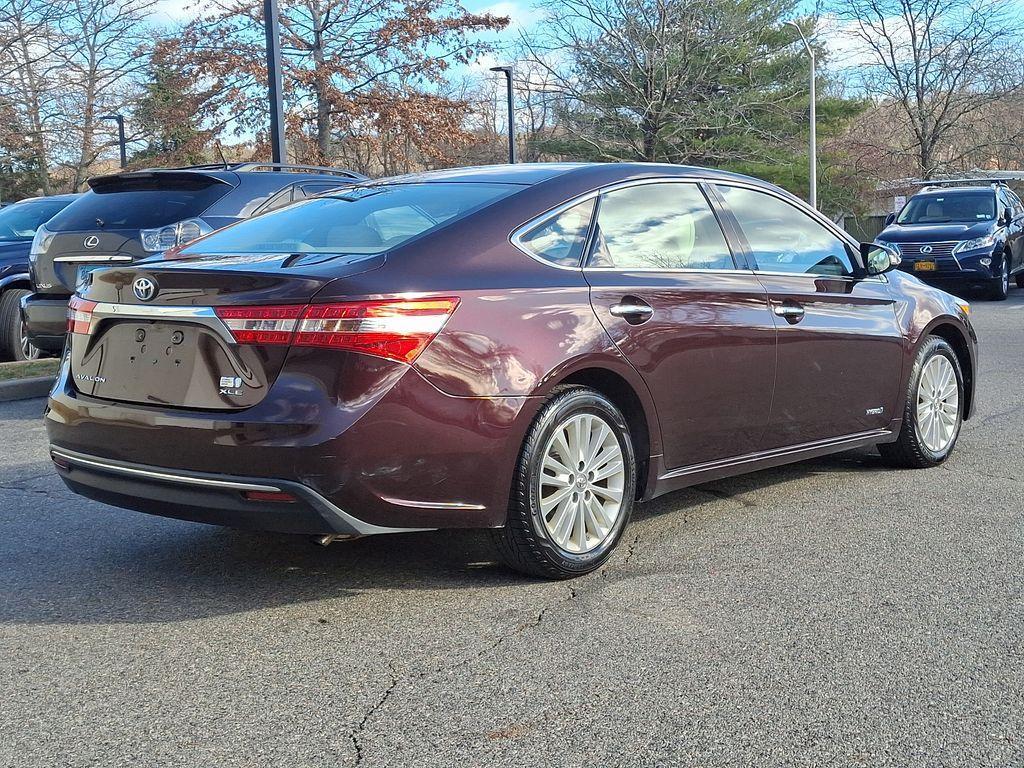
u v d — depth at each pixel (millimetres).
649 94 32375
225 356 3633
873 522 4895
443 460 3664
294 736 2842
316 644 3482
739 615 3707
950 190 19094
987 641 3463
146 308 3814
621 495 4238
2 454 6531
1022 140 44188
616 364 4148
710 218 4863
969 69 38750
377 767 2674
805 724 2887
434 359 3637
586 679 3184
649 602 3846
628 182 4555
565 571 4055
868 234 45688
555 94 33469
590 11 31984
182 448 3643
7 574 4215
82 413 3965
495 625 3631
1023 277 20609
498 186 4332
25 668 3301
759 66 34531
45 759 2723
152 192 8055
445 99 28297
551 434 3938
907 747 2764
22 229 10938
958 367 6145
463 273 3826
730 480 5766
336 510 3535
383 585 4055
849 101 37156
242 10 26547
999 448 6469
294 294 3537
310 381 3516
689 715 2943
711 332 4543
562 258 4168
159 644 3492
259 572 4227
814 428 5199
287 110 26734
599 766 2668
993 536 4648
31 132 31172
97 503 5336
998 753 2730
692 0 31719
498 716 2947
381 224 4105
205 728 2893
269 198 8141
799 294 5051
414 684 3162
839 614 3713
